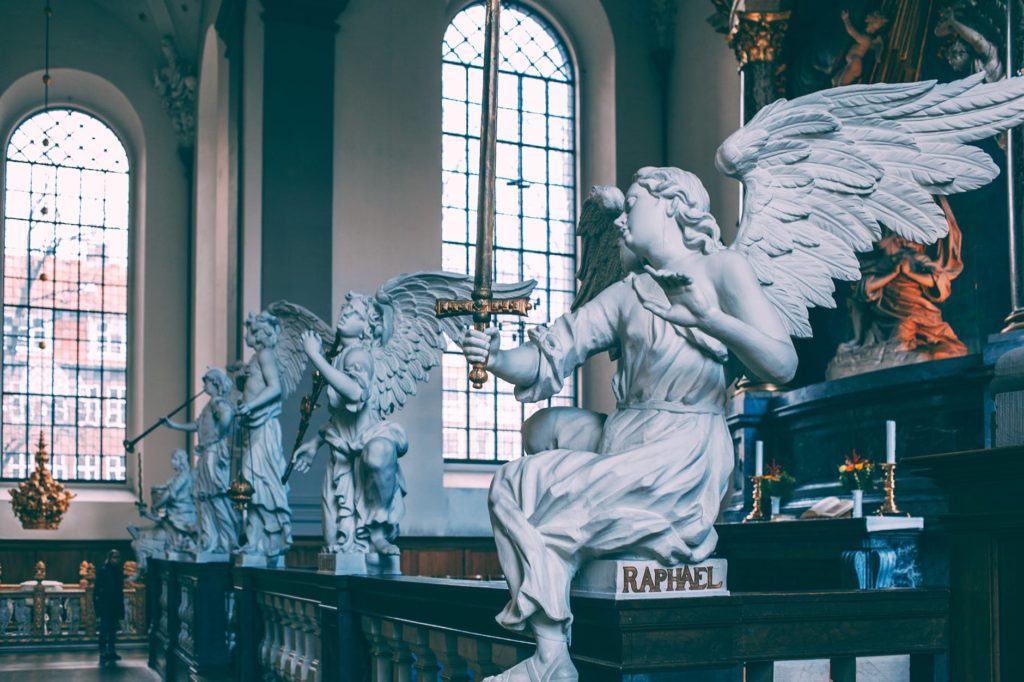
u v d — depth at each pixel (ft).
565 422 11.24
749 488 43.29
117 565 49.26
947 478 9.97
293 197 56.29
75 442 74.59
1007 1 32.17
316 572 20.16
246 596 25.76
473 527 58.49
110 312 76.59
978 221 35.58
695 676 9.61
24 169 75.77
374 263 57.67
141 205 76.79
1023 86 10.60
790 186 10.95
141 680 41.68
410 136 59.21
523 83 66.69
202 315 71.56
